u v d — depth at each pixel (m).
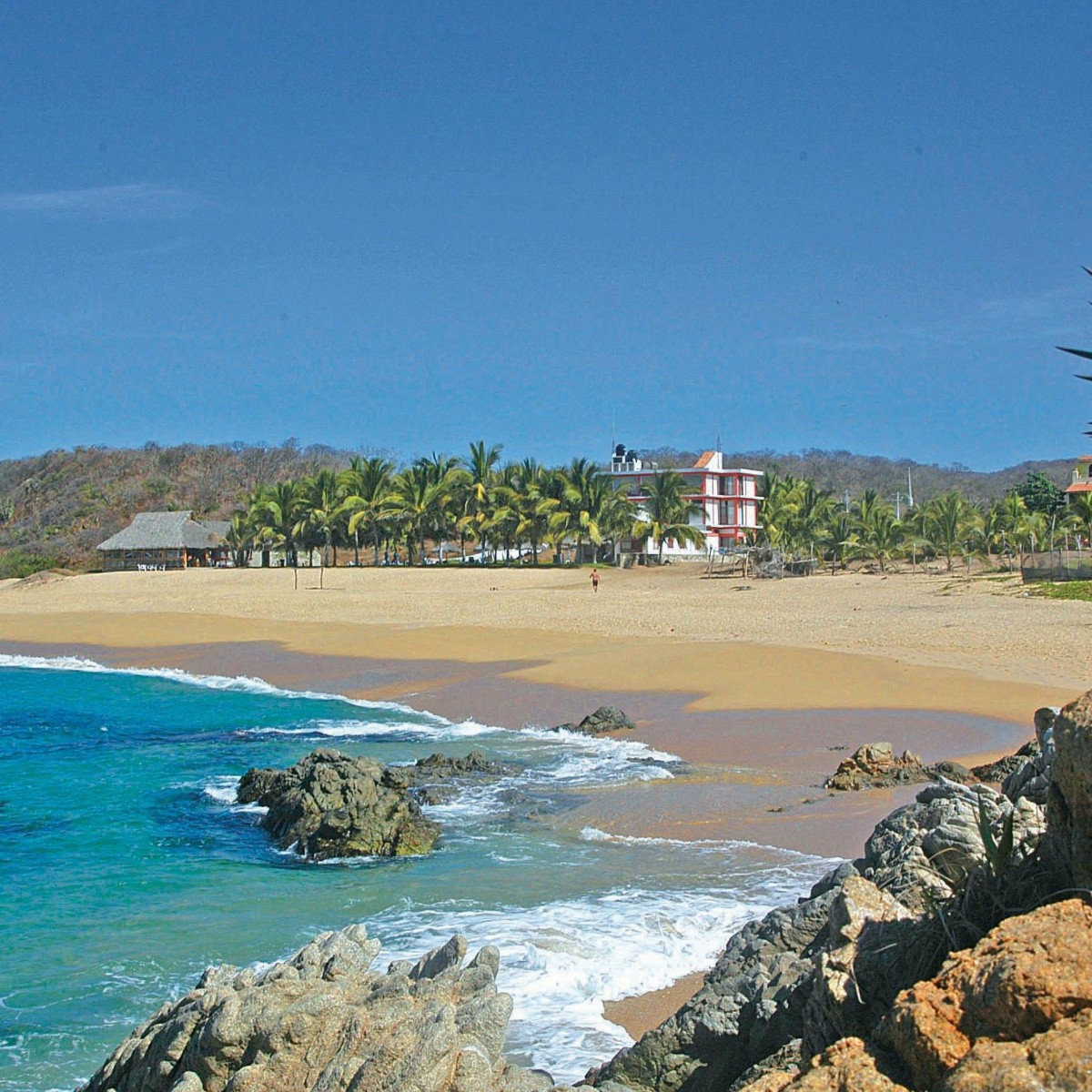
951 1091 2.82
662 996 9.48
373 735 24.77
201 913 12.61
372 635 44.44
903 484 179.25
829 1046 3.48
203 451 156.12
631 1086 5.33
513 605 56.50
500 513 93.38
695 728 23.11
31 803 18.66
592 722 24.02
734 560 91.62
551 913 11.76
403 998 4.54
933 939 4.04
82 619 57.53
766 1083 3.54
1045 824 4.72
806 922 5.81
